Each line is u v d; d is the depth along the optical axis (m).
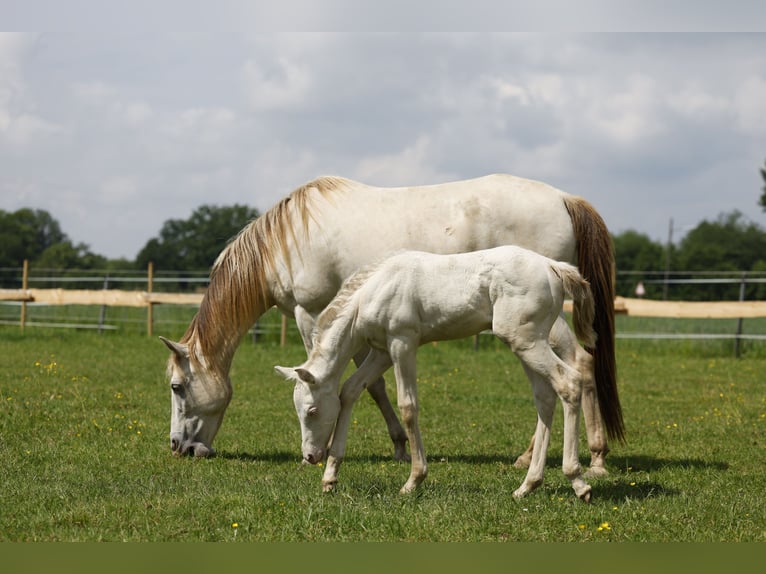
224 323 8.97
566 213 8.50
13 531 5.75
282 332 21.27
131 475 7.71
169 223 68.75
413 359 6.95
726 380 15.52
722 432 10.38
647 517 6.25
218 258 9.16
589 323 6.87
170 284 33.28
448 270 6.81
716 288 49.56
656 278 61.44
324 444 7.17
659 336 21.25
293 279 8.79
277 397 12.91
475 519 6.15
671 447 9.57
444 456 9.19
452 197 8.45
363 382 7.21
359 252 8.45
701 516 6.28
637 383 15.15
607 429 8.50
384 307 6.88
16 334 22.11
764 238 77.94
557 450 9.55
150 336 22.41
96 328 24.66
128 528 5.87
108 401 11.92
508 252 6.70
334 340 7.07
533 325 6.62
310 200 8.74
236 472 7.98
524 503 6.62
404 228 8.41
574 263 8.59
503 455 9.26
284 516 6.14
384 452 9.45
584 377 7.88
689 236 79.69
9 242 74.50
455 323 6.83
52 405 11.27
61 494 6.70
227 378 9.08
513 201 8.41
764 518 6.25
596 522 6.19
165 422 10.59
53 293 23.42
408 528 5.91
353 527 5.96
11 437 9.29
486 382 15.05
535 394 6.90
